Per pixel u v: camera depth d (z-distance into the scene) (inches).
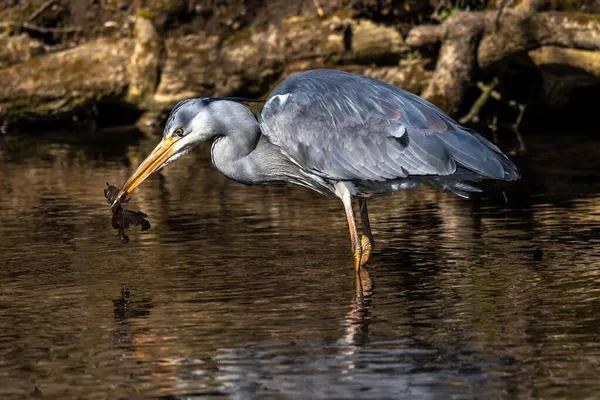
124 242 479.5
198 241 530.6
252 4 1017.5
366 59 964.6
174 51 1001.5
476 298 410.6
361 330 370.9
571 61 879.7
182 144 482.6
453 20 901.8
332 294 422.0
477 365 332.5
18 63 1026.7
